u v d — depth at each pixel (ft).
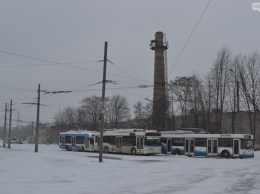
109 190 47.39
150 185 53.31
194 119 207.10
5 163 86.79
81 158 118.62
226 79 188.14
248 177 66.44
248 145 134.00
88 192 45.21
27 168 76.89
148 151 145.28
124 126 338.34
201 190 48.08
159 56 239.09
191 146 143.64
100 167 86.28
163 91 227.40
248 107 181.16
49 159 106.63
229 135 134.62
